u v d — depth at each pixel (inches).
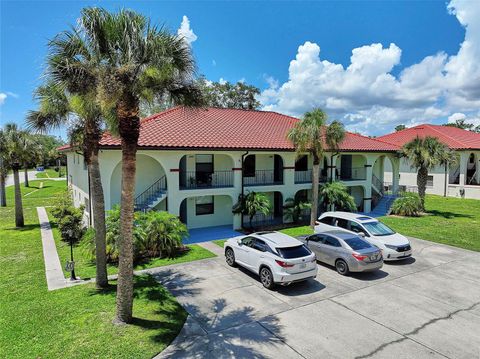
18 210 807.1
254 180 856.3
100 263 404.8
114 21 300.2
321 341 294.2
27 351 273.9
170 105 356.8
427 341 294.7
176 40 312.0
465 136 1539.1
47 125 442.9
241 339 297.4
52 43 312.3
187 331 311.1
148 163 722.8
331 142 729.0
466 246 620.7
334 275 465.4
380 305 368.5
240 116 950.4
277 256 403.5
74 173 949.8
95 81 300.0
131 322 322.3
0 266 503.2
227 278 450.3
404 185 1464.1
